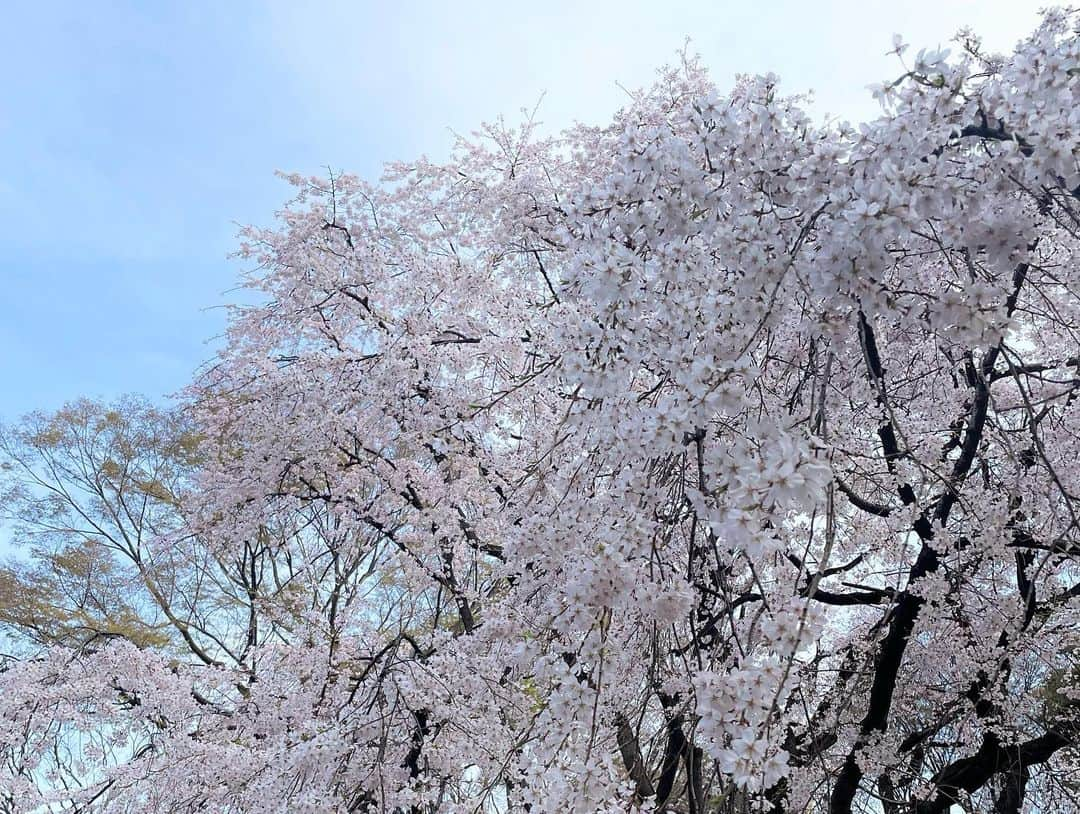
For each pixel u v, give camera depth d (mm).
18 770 5211
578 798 1980
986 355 3424
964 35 2402
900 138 2004
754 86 2230
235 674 5840
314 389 5449
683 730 2924
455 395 5109
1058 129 1840
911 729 5707
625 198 2326
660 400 2141
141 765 5051
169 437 10102
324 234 6035
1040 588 4684
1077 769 5469
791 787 4570
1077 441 4125
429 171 6324
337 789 4148
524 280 5910
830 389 3027
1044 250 3873
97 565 9531
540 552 2666
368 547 6598
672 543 3098
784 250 2176
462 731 4582
